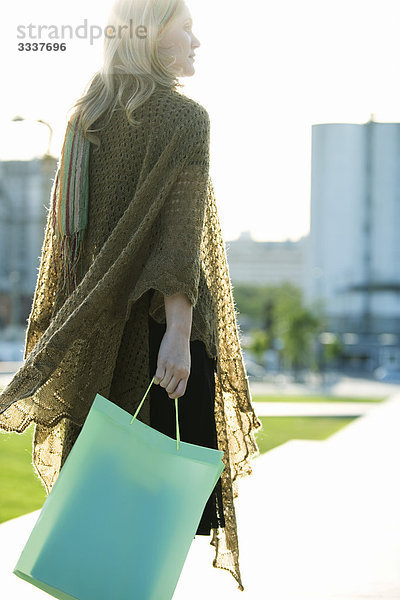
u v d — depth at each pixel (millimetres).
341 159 144750
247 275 184375
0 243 121438
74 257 2838
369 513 7223
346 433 15953
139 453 2439
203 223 2707
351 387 70562
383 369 103625
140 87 2787
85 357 2662
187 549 2459
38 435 2979
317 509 7402
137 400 2793
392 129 143625
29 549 2443
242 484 8953
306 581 4777
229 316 3031
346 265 144750
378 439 14578
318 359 87062
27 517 6539
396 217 143625
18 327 118688
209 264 2998
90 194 2840
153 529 2416
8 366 61594
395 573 5000
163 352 2592
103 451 2447
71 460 2459
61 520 2424
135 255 2654
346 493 8375
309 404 35344
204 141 2752
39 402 2662
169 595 2439
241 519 6887
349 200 144500
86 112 2828
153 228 2699
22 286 120625
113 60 2842
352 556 5488
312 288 145500
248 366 80688
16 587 4297
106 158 2820
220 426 2947
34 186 120312
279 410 29422
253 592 4492
